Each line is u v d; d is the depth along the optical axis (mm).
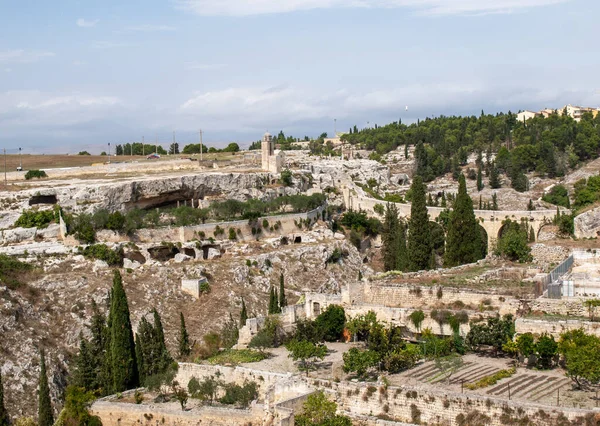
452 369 90500
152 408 98875
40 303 153625
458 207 147375
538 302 99500
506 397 80625
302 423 84125
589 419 74938
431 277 120812
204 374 103438
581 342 86500
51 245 176875
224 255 191000
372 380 90375
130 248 182500
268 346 110125
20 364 135125
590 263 120750
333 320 110812
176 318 159750
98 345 121812
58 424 104000
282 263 190750
